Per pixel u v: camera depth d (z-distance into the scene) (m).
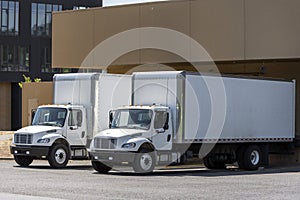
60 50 42.16
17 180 22.30
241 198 17.69
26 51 76.88
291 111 32.41
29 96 46.06
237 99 29.45
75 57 41.59
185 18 37.19
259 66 38.38
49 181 22.02
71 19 41.75
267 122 30.92
